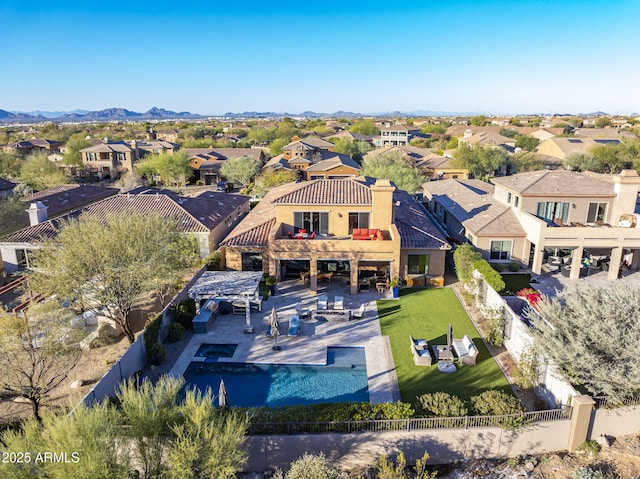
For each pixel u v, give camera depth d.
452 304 29.67
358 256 31.08
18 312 25.83
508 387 20.58
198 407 13.66
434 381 21.09
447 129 174.12
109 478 11.85
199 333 25.94
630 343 17.39
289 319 27.59
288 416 16.34
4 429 17.11
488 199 43.75
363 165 75.81
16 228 42.75
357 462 16.28
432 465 16.33
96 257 22.28
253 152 97.81
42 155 83.56
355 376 21.77
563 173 39.91
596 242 33.16
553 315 19.59
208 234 38.72
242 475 16.03
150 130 197.12
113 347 24.30
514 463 16.08
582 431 16.45
